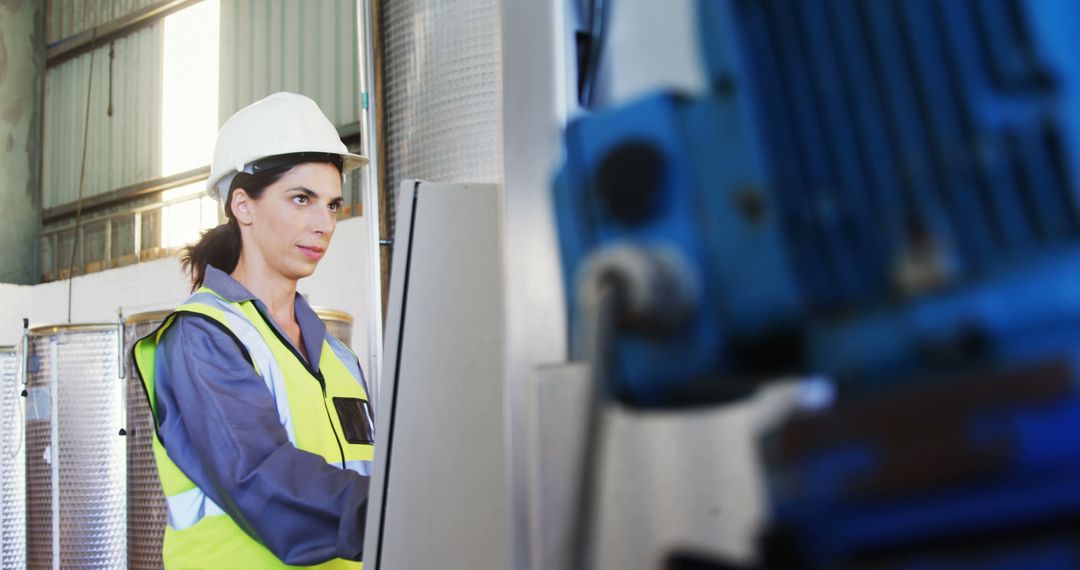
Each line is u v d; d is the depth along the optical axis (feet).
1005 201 1.97
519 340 3.18
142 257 32.42
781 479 2.31
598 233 2.87
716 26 2.55
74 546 14.93
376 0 6.47
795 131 2.34
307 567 6.32
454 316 4.65
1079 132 1.88
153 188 32.24
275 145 7.44
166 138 32.04
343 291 22.84
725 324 2.48
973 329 1.98
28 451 15.31
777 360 2.35
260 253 7.45
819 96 2.30
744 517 2.41
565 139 3.00
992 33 2.01
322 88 28.09
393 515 4.48
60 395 15.01
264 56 29.53
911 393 2.05
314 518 5.93
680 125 2.64
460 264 4.68
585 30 3.09
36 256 35.65
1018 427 1.87
